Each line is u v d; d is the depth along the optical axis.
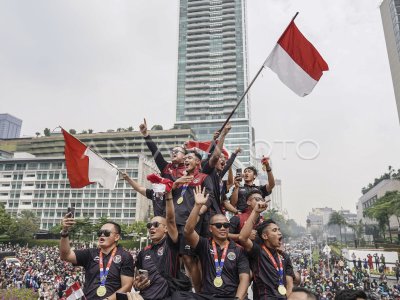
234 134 99.56
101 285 4.99
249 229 5.02
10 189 85.38
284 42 7.62
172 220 4.92
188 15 121.62
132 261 5.29
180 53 118.00
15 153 87.94
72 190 81.50
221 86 110.56
